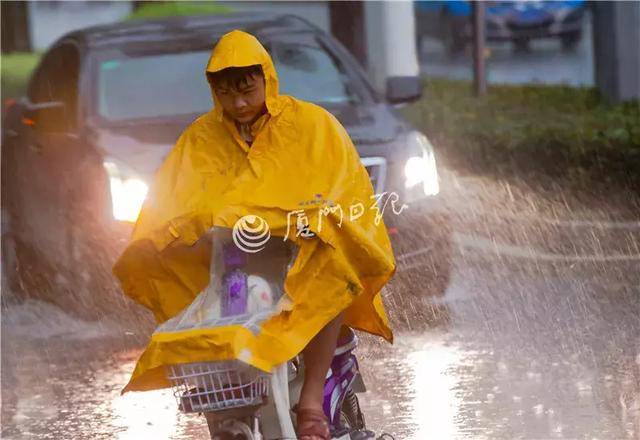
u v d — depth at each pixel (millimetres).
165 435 14445
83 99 21469
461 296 20328
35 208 22016
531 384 15562
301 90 21906
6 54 64500
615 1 37531
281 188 10078
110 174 19547
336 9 39188
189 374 9648
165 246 10164
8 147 23672
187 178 10430
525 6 52688
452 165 31141
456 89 42969
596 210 26531
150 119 20969
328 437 10164
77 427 14977
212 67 10141
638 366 16094
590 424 13883
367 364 16938
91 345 18984
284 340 9719
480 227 25250
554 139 30297
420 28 55500
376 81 35625
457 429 13977
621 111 34469
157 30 23219
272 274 10344
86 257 20000
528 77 47844
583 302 19625
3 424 15188
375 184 19891
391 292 20188
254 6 61438
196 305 10141
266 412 10070
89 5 79875
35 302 21953
